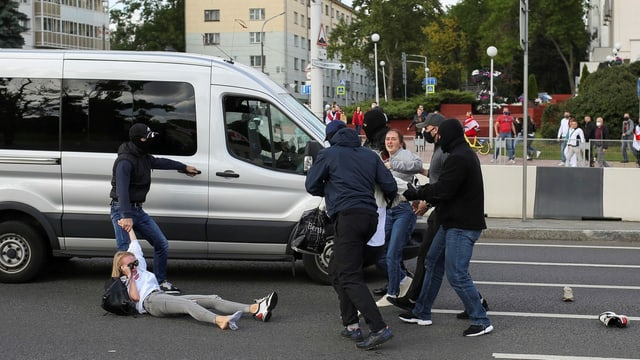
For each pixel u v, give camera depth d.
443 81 89.56
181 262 9.99
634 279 9.03
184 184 8.20
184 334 6.43
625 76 34.75
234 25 83.31
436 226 6.67
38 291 8.07
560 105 36.25
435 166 7.30
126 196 7.24
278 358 5.78
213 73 8.30
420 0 68.38
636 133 21.58
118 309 6.94
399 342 6.25
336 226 6.09
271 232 8.20
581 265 10.05
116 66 8.36
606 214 13.93
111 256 8.39
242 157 8.24
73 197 8.27
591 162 14.37
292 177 8.20
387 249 7.50
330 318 7.03
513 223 13.48
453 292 8.23
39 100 8.36
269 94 8.31
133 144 7.39
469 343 6.23
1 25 36.25
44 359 5.72
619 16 48.06
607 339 6.36
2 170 8.32
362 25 70.19
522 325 6.82
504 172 14.33
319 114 18.33
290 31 84.94
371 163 6.16
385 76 75.31
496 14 69.50
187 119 8.23
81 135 8.32
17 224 8.34
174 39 80.62
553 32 66.50
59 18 68.06
